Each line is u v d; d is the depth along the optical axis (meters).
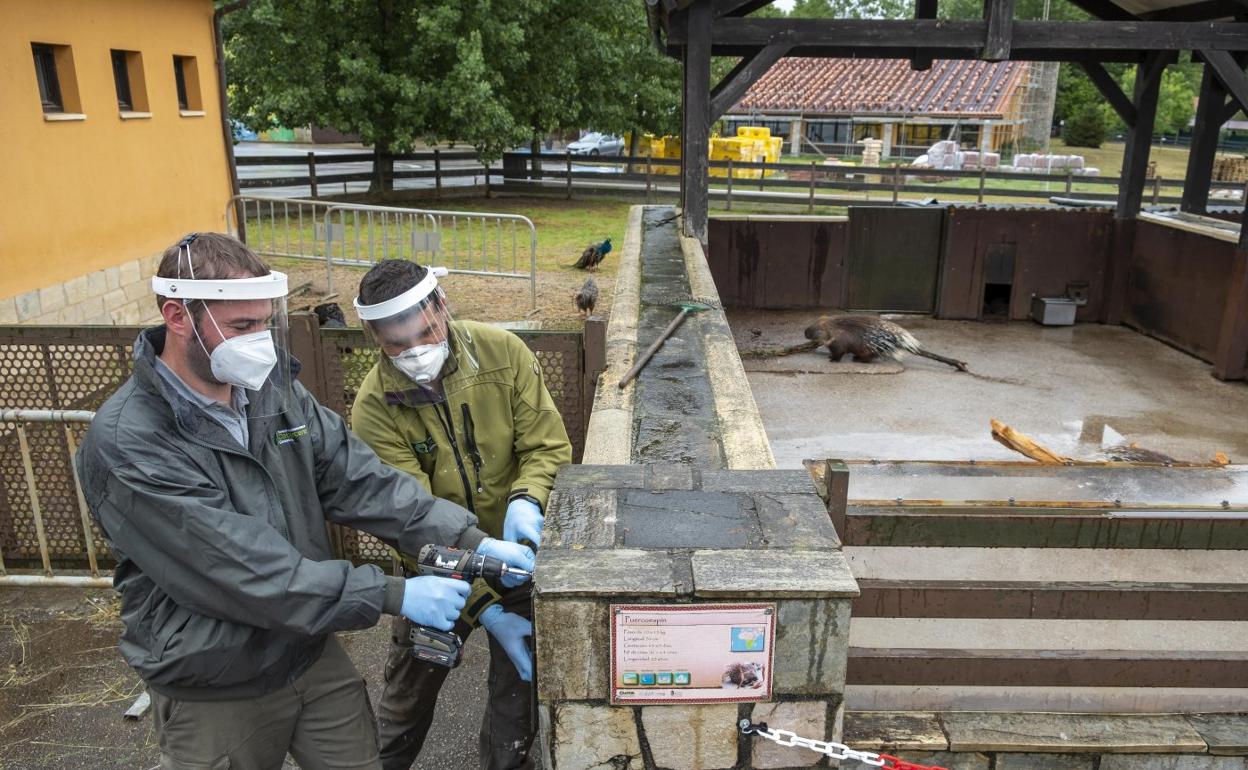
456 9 18.53
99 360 4.26
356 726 2.24
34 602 4.14
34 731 3.28
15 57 7.67
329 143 41.91
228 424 1.92
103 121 9.06
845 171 20.16
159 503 1.78
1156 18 8.85
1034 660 2.65
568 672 1.99
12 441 4.29
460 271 11.08
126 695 3.48
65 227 8.43
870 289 9.42
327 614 1.88
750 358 7.65
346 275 12.77
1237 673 2.65
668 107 22.97
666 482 2.39
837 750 2.04
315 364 3.89
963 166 29.20
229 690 1.98
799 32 6.53
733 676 2.00
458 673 3.59
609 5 21.05
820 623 1.96
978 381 7.05
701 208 6.93
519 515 2.30
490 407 2.44
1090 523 2.59
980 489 2.89
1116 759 2.57
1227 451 5.57
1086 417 6.21
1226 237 7.27
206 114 11.49
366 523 2.19
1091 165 35.34
